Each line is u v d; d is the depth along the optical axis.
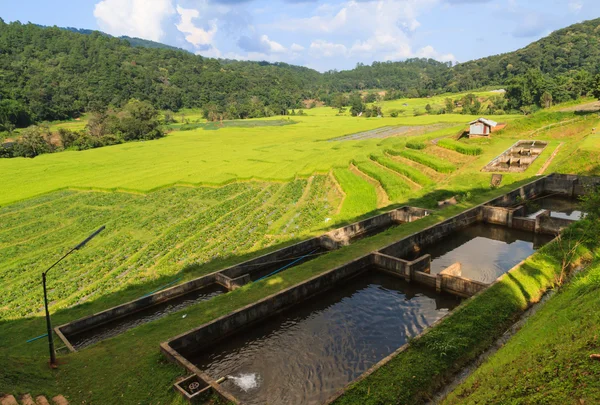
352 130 123.69
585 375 12.48
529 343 16.59
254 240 39.12
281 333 23.38
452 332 19.45
